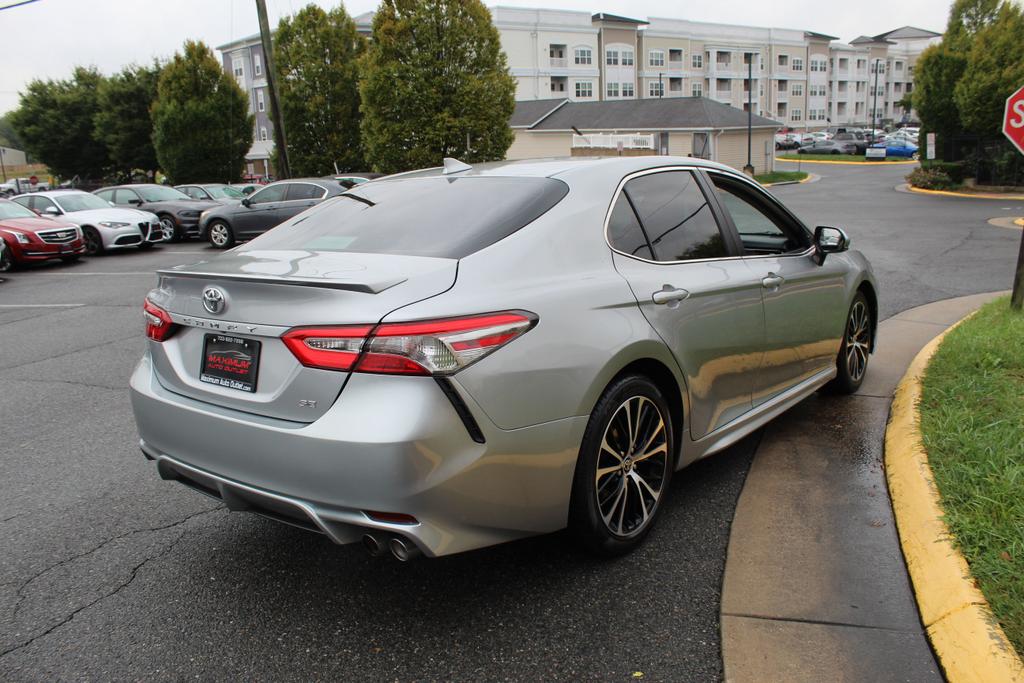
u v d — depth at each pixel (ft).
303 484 7.95
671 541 10.52
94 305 33.83
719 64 270.87
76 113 160.15
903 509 10.63
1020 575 8.18
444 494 7.75
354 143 100.37
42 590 9.96
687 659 8.01
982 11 89.56
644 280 10.02
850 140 200.44
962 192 86.58
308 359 7.90
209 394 8.98
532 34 224.74
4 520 12.11
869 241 45.24
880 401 16.06
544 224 9.41
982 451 11.17
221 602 9.54
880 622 8.43
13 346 25.82
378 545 7.93
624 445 9.75
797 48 291.17
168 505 12.58
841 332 15.21
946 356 16.44
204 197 71.97
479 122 70.13
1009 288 28.58
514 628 8.70
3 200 52.29
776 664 7.80
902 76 349.41
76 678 8.13
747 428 12.17
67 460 14.78
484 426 7.91
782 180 124.26
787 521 10.91
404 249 9.18
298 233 10.90
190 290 9.23
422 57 69.00
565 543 10.55
